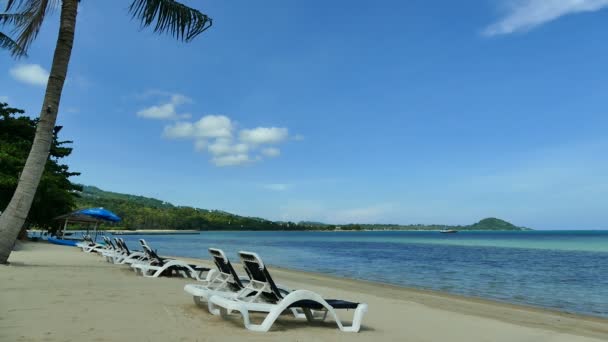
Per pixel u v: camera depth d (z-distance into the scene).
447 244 64.56
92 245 21.27
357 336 5.06
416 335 5.56
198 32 11.67
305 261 27.88
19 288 7.13
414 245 59.62
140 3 11.11
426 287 14.63
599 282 16.69
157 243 60.78
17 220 10.45
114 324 4.71
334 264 25.30
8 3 10.85
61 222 33.69
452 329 6.33
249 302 5.25
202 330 4.66
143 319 5.09
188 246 51.50
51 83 10.67
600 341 6.34
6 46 14.89
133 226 128.25
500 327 6.86
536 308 10.55
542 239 97.50
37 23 11.16
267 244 62.19
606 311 10.48
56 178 31.08
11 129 29.73
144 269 10.22
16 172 24.55
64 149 34.19
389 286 14.16
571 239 97.62
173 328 4.68
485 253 39.16
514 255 35.97
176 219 148.75
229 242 68.94
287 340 4.46
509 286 15.34
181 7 11.35
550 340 6.08
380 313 7.49
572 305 11.38
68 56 10.90
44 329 4.29
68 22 10.81
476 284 15.82
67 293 6.87
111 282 8.66
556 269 22.53
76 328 4.42
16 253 16.25
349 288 12.77
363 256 33.94
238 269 17.27
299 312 6.22
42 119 10.63
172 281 9.50
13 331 4.14
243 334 4.58
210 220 167.62
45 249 20.42
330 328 5.40
